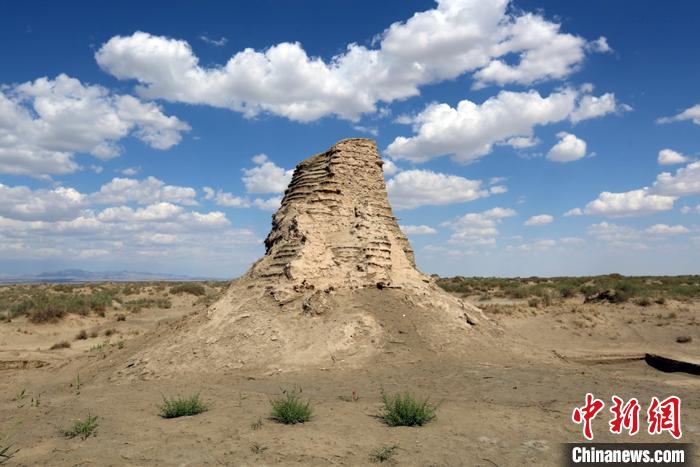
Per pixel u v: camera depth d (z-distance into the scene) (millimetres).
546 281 60906
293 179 23266
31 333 29484
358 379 13836
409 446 7953
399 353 16031
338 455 7574
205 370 15234
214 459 7445
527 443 8109
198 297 52969
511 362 16094
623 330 26438
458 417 9625
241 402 11344
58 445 8289
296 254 19312
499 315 31703
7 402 12992
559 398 11250
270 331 16781
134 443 8258
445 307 19375
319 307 17531
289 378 14156
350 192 21875
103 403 11609
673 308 29703
